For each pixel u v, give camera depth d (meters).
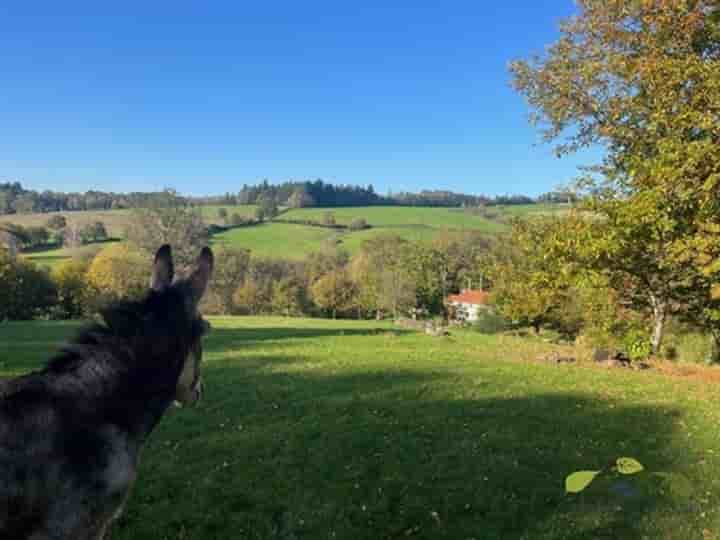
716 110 17.92
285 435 10.32
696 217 18.86
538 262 25.19
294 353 23.50
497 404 13.09
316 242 125.44
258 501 7.63
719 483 8.38
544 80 22.94
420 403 13.03
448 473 8.55
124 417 3.82
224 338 31.83
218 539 6.68
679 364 22.05
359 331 41.03
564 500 7.70
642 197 19.08
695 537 6.77
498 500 7.67
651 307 24.70
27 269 67.50
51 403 3.58
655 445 10.22
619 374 18.84
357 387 14.99
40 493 3.41
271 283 94.69
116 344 3.88
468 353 24.33
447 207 173.12
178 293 4.20
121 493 3.77
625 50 21.64
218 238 125.12
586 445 10.02
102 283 68.88
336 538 6.71
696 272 21.38
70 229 107.56
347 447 9.66
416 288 93.12
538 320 38.66
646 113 20.55
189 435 10.38
